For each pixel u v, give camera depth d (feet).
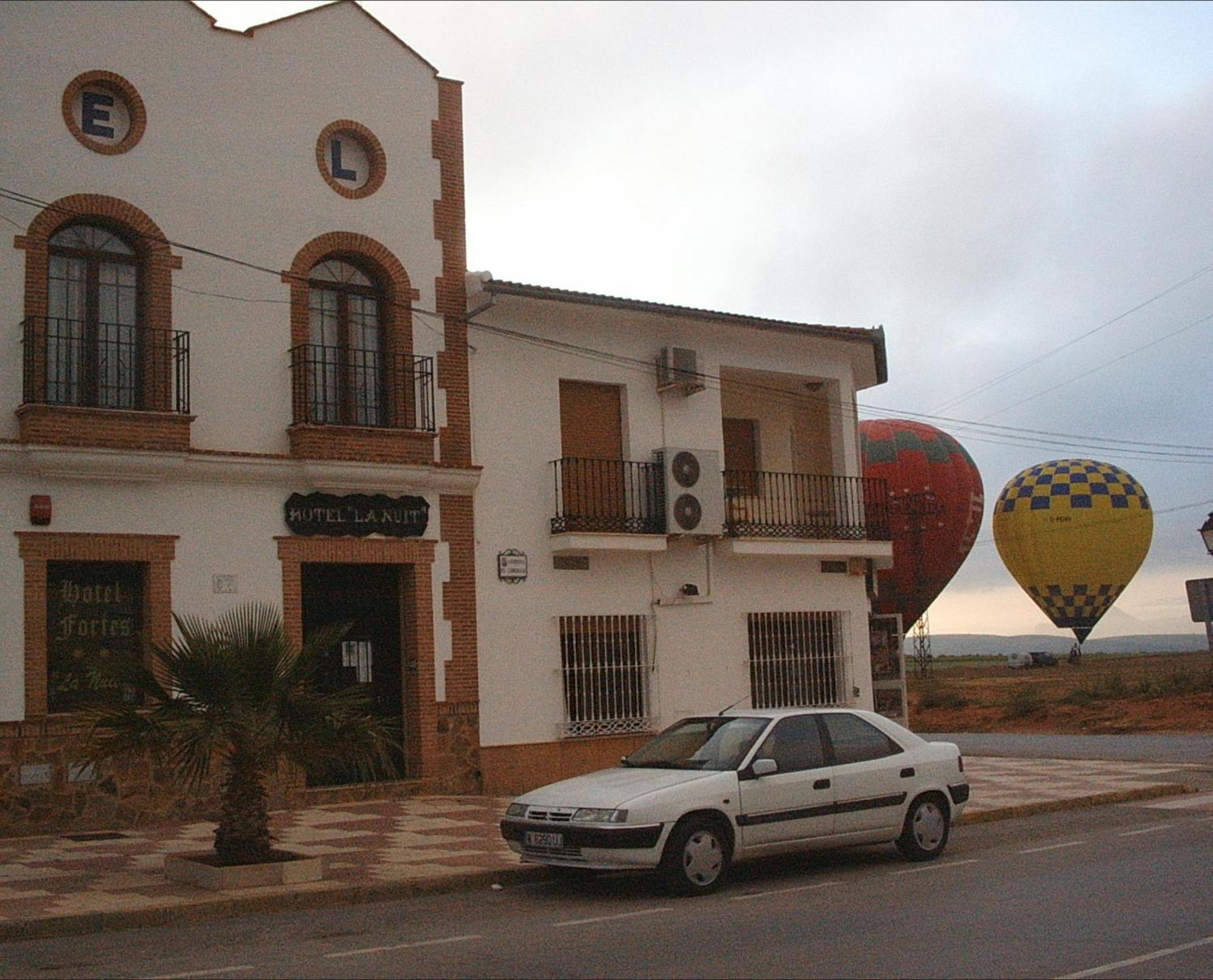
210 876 36.88
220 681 37.58
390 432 57.16
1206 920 31.14
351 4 60.75
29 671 48.80
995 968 26.25
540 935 31.01
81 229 53.21
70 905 34.60
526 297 61.41
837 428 75.00
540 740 61.31
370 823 50.29
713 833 37.22
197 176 55.26
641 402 66.85
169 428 51.98
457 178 62.75
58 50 52.60
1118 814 55.52
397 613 59.88
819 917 32.42
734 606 68.85
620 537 63.31
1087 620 157.38
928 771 42.68
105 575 52.11
